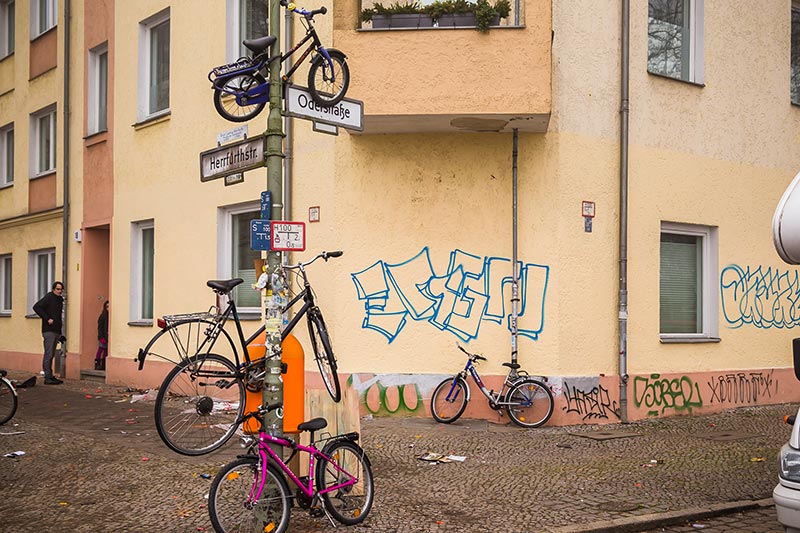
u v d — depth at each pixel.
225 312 6.20
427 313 10.89
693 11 12.71
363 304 10.94
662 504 6.87
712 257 12.73
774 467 8.31
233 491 5.49
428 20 10.37
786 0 13.85
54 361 17.41
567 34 10.98
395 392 10.82
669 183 12.07
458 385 10.59
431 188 10.93
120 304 15.43
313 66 7.72
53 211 17.92
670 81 12.15
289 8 6.44
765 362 13.30
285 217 11.58
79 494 7.03
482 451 8.92
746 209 13.15
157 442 9.26
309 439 6.36
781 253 5.95
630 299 11.48
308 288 6.89
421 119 10.20
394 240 10.94
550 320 10.72
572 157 10.94
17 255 19.86
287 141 11.63
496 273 10.84
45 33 18.70
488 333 10.83
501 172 10.86
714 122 12.73
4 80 20.88
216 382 6.01
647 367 11.63
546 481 7.61
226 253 13.14
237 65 6.97
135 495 6.98
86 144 16.75
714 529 6.41
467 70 9.93
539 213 10.78
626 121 11.38
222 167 6.57
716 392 12.41
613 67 11.42
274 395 5.87
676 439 9.86
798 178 6.07
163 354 14.05
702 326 12.74
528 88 9.87
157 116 14.44
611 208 11.31
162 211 14.35
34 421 10.84
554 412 10.59
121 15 15.62
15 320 19.80
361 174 10.98
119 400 13.06
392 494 7.10
